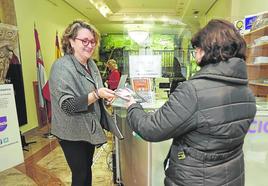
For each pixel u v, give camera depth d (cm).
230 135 93
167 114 93
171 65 212
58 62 142
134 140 190
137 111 106
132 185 208
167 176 109
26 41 502
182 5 823
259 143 186
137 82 191
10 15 427
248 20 316
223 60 93
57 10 690
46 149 388
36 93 520
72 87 137
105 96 129
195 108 90
